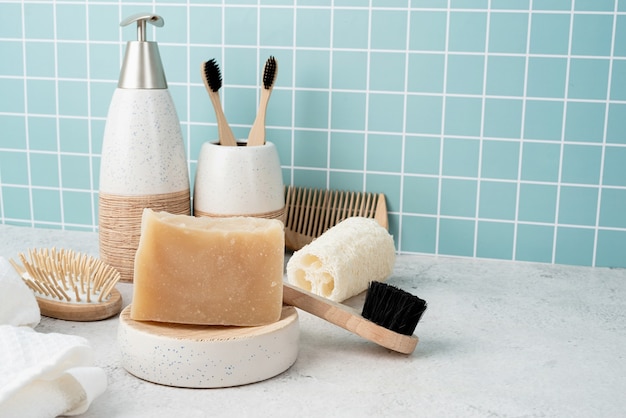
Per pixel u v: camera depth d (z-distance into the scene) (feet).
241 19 4.23
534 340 3.15
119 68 4.41
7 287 2.99
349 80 4.18
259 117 3.95
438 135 4.15
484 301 3.60
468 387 2.73
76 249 4.30
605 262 4.14
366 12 4.09
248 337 2.69
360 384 2.75
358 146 4.24
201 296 2.78
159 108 3.65
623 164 4.01
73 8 4.39
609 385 2.76
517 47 3.99
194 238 2.77
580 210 4.10
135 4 4.32
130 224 3.67
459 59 4.05
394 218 4.29
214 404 2.60
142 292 2.78
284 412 2.54
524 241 4.18
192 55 4.32
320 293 3.47
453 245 4.26
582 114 4.00
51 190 4.64
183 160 3.77
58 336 2.61
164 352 2.68
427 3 4.02
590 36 3.92
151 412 2.54
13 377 2.37
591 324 3.34
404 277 3.92
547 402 2.63
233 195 3.77
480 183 4.16
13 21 4.47
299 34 4.18
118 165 3.64
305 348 3.05
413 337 2.93
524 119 4.05
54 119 4.55
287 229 4.33
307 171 4.33
